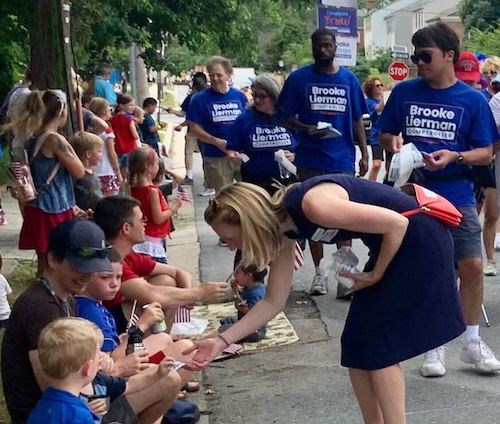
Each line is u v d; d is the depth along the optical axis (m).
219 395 5.36
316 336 6.37
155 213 6.63
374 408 4.02
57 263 3.81
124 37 16.62
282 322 6.67
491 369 5.41
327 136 7.07
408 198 3.82
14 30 16.02
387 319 3.79
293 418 4.96
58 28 9.01
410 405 5.02
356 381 4.01
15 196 7.08
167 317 5.40
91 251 3.81
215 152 9.95
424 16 67.81
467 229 5.36
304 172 7.21
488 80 8.97
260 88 7.11
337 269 3.94
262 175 7.23
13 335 3.69
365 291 3.87
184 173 17.14
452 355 5.83
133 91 21.94
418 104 5.45
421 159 5.16
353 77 7.29
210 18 18.25
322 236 3.70
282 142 7.18
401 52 34.00
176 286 5.55
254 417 5.00
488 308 6.90
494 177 6.17
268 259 3.66
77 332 3.37
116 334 4.55
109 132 10.00
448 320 3.85
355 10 12.16
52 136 6.82
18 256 9.22
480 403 5.01
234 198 3.63
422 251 3.76
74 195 7.12
